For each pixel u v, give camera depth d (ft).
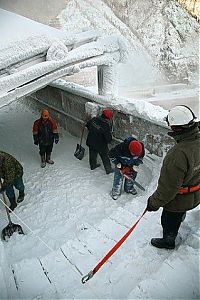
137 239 10.39
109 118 17.31
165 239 9.27
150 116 15.84
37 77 15.74
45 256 10.81
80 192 16.55
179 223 8.83
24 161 20.95
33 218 14.66
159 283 7.69
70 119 24.41
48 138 19.03
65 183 17.69
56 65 16.11
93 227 12.74
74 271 9.80
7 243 12.44
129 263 9.21
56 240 12.57
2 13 16.89
